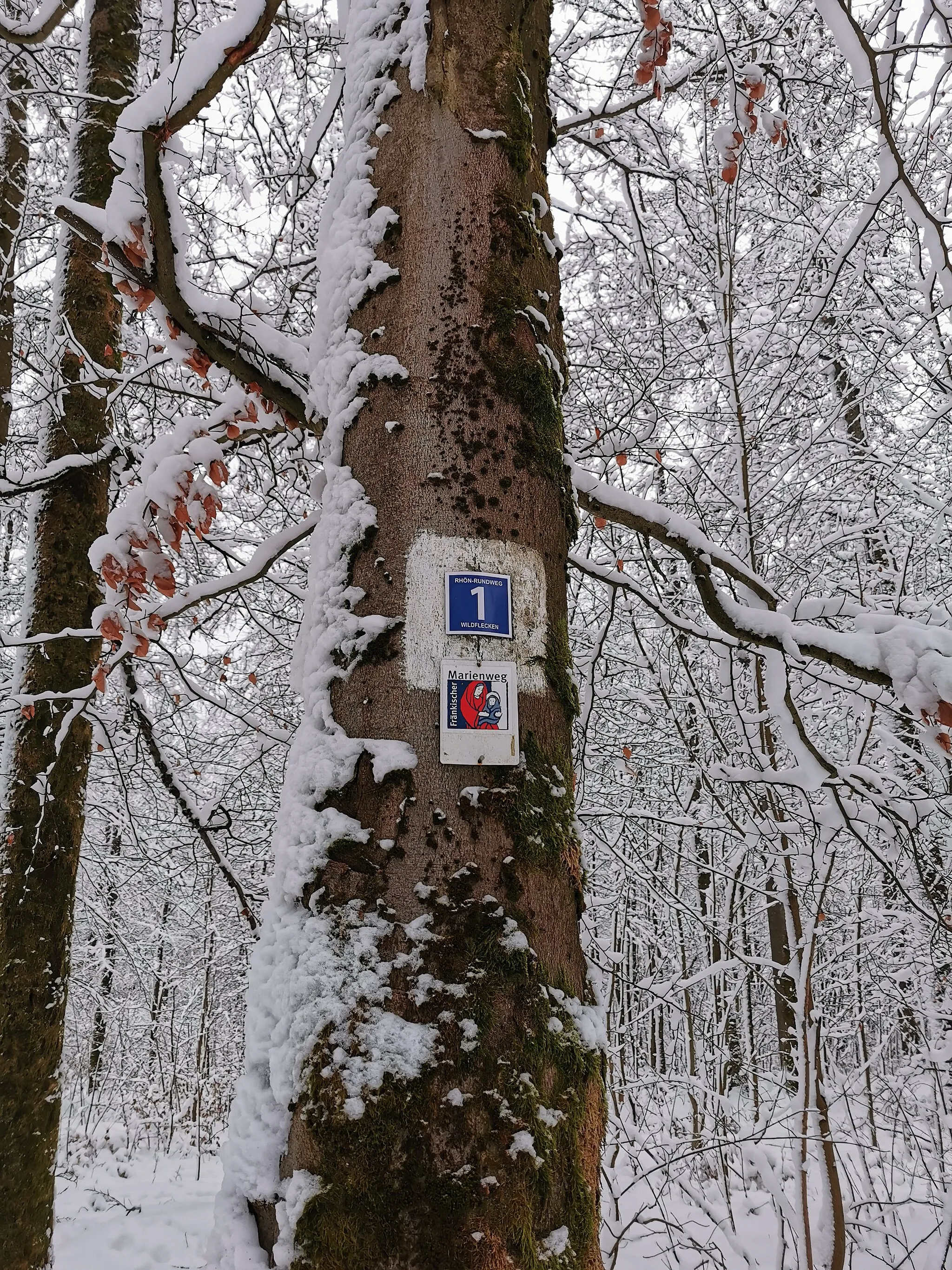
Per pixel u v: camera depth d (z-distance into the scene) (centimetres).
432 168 161
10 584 699
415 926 122
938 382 470
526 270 159
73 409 468
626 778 640
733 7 473
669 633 588
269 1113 121
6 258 463
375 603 141
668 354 540
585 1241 117
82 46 505
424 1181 110
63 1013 422
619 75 467
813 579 552
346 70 182
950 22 326
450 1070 115
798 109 515
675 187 515
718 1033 532
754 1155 417
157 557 230
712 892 608
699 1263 433
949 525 580
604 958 468
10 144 526
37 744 427
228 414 246
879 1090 523
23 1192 388
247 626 575
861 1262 478
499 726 134
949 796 486
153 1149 1059
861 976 522
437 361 150
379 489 146
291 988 122
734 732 555
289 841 132
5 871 416
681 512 560
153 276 207
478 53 170
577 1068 123
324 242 174
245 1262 115
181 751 546
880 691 303
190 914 963
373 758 131
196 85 185
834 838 384
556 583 150
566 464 161
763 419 510
